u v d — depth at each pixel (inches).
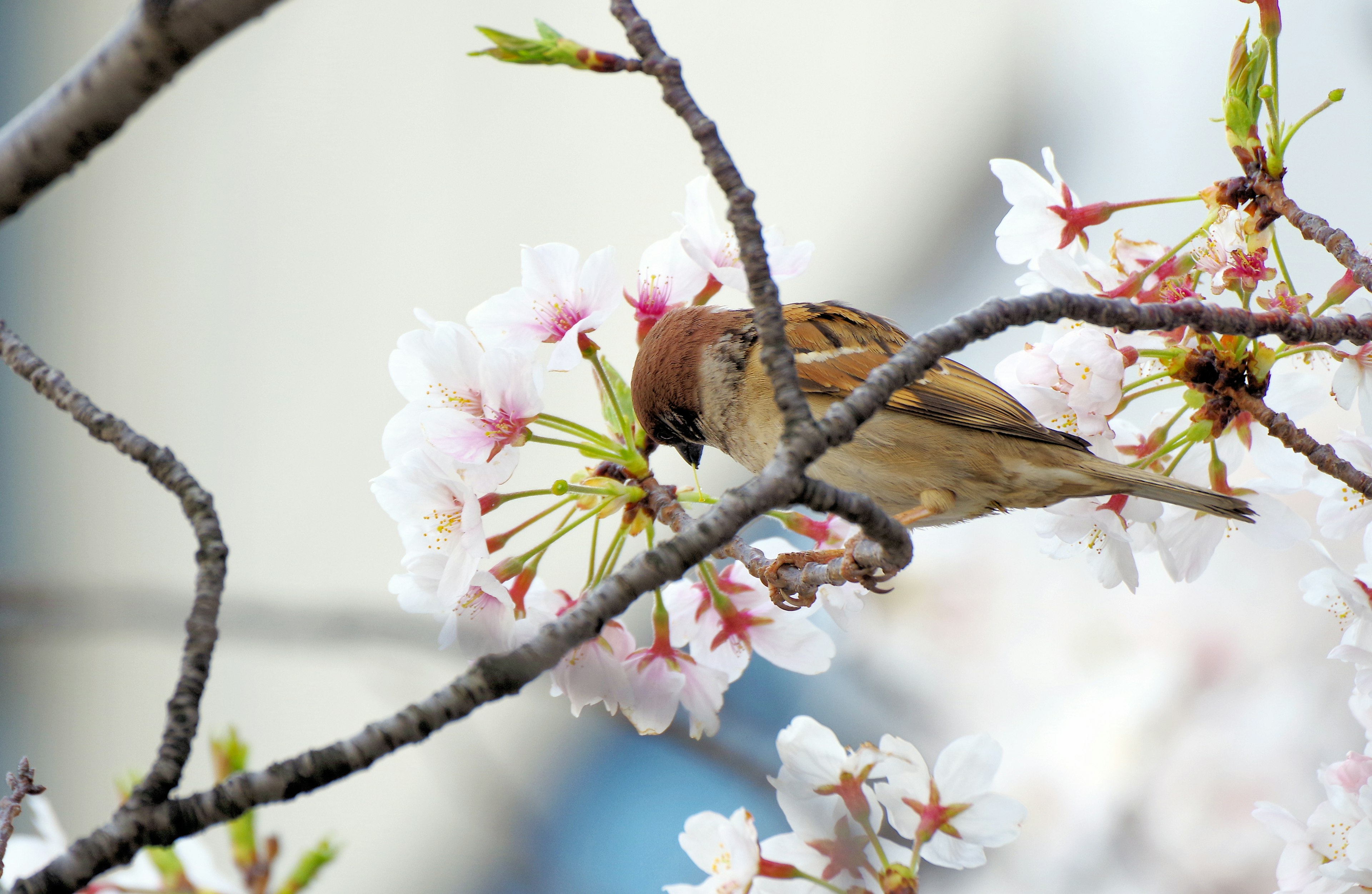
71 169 166.4
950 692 362.3
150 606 244.4
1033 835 335.6
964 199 566.6
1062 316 171.5
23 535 595.8
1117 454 259.3
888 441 284.4
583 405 505.7
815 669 254.4
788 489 147.2
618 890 354.3
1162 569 365.4
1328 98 221.3
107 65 159.5
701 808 356.2
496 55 163.0
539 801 385.1
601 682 242.7
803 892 212.4
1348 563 349.7
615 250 246.5
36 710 529.3
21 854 204.5
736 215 158.7
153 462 159.0
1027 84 559.5
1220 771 333.4
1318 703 337.7
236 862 208.7
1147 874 327.9
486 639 227.1
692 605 258.1
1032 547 375.2
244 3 153.9
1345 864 219.8
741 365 297.3
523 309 248.1
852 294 578.6
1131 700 348.8
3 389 620.4
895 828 213.8
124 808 128.6
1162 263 237.3
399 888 457.4
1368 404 232.7
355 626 258.8
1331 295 223.6
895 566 157.8
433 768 392.2
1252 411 233.8
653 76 164.7
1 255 629.0
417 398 240.1
